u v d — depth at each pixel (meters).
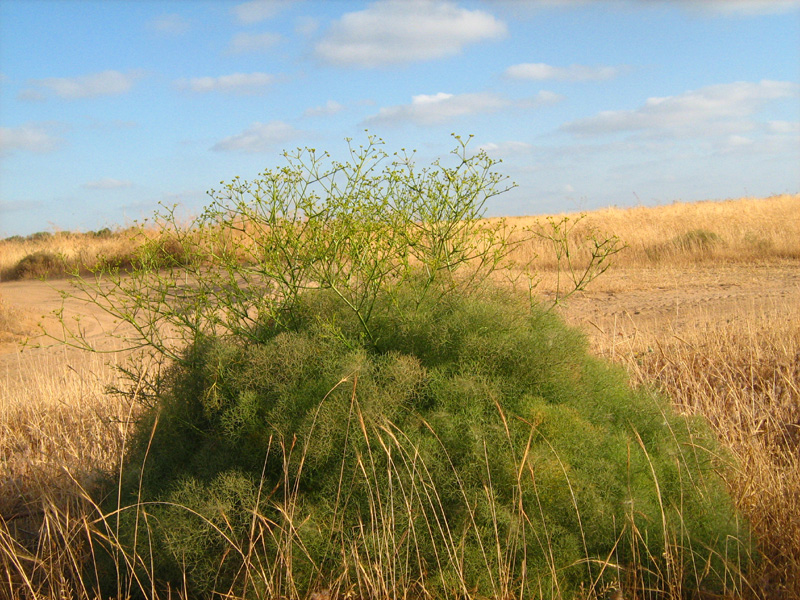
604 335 6.30
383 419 2.57
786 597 2.51
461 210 3.20
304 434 2.56
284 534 2.44
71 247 19.23
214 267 3.28
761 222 18.23
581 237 15.48
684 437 3.11
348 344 2.98
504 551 2.43
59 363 7.52
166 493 2.72
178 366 3.24
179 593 2.48
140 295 3.22
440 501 2.51
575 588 2.45
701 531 2.64
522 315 3.26
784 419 4.27
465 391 2.75
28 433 4.87
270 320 3.23
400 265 3.21
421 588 2.39
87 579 2.74
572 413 2.81
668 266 14.54
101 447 4.05
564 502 2.50
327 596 2.37
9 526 3.41
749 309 8.40
